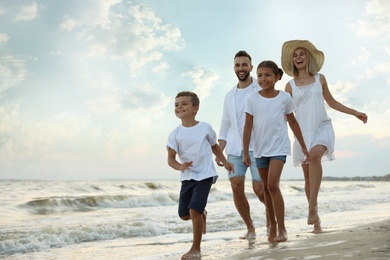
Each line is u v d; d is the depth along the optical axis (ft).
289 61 16.92
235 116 16.22
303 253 9.93
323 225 18.25
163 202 45.75
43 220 26.48
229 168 12.94
